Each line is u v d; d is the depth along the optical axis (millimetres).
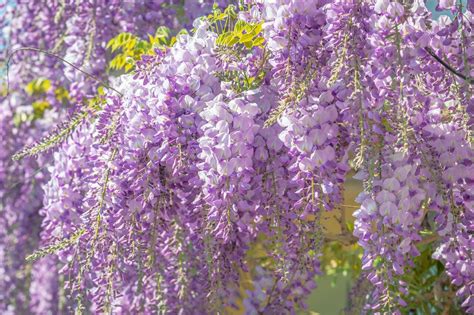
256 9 2271
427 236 2730
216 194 2107
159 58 2318
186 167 2176
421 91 2047
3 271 3752
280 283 2648
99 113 2389
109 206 2291
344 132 2096
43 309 3689
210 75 2229
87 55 3129
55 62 3572
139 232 2312
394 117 1972
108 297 2311
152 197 2250
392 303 1992
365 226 1999
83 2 3223
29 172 3777
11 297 3713
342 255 3596
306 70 2047
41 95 3758
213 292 2342
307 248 2160
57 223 2621
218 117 2127
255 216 2250
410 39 2006
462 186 2049
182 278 2590
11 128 3730
